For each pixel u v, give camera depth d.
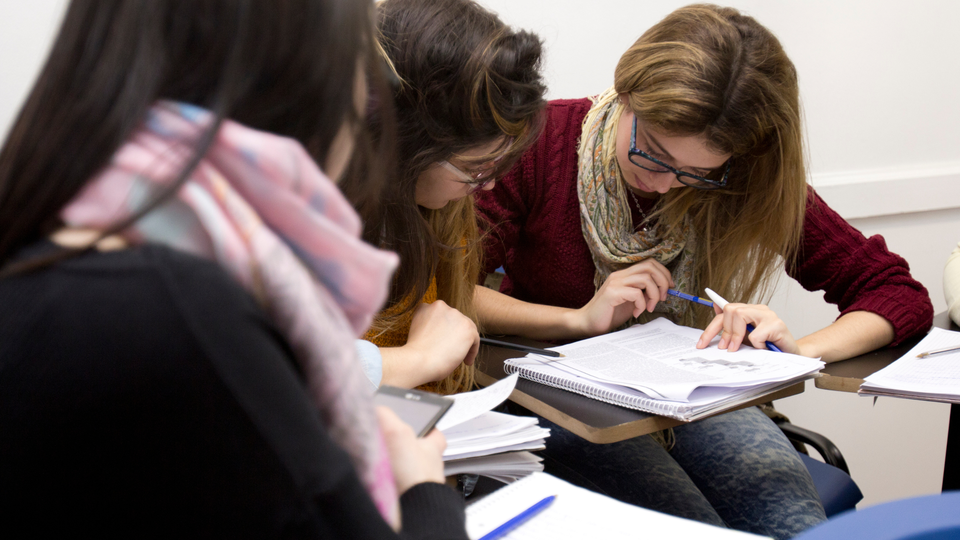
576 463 1.10
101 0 0.32
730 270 1.29
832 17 1.95
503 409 1.18
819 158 2.05
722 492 1.10
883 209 2.09
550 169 1.30
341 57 0.34
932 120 2.17
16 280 0.29
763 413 1.31
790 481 1.09
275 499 0.30
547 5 1.63
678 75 1.01
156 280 0.29
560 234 1.32
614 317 1.23
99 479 0.29
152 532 0.30
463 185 0.93
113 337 0.28
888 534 0.31
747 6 1.85
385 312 1.00
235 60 0.31
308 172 0.34
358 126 0.38
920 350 1.09
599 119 1.25
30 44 1.19
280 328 0.33
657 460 1.09
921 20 2.05
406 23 0.85
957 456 1.17
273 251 0.32
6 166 0.32
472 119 0.85
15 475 0.28
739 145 1.03
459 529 0.41
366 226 0.87
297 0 0.33
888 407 2.26
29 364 0.28
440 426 0.70
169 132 0.31
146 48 0.31
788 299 2.10
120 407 0.28
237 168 0.32
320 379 0.35
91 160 0.30
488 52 0.83
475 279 1.20
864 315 1.19
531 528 0.57
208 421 0.29
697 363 0.96
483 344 1.16
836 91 2.02
